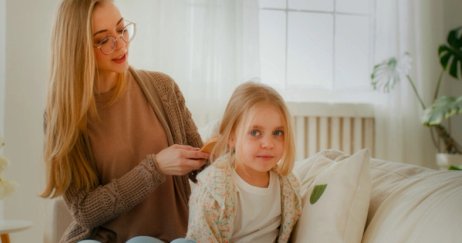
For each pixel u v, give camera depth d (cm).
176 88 157
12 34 251
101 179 137
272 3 287
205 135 175
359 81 294
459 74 289
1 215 250
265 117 104
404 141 287
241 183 109
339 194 102
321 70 292
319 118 281
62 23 128
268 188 110
